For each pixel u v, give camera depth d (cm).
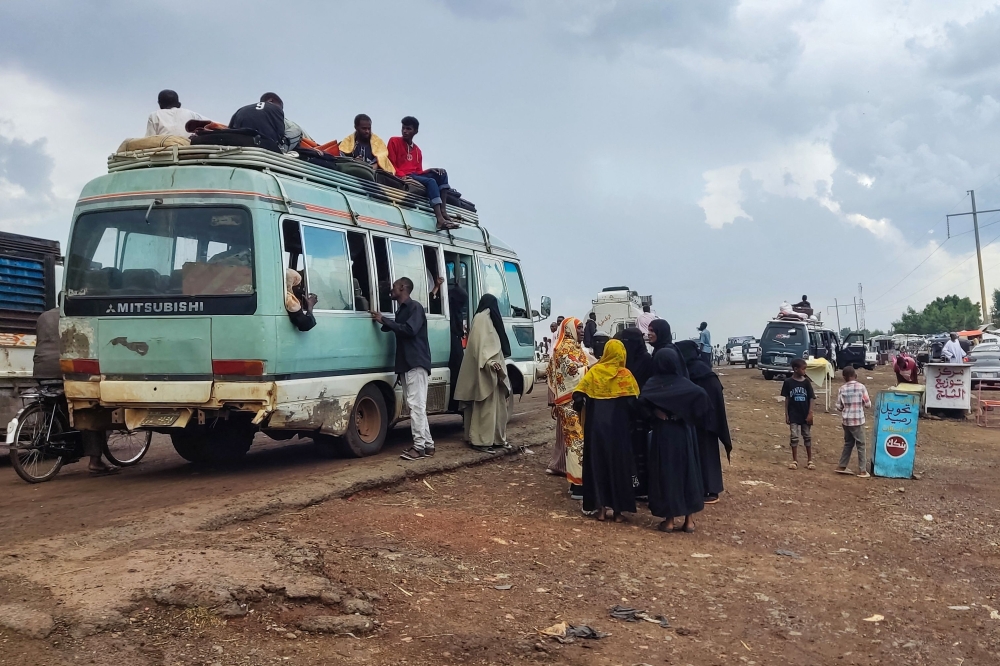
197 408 784
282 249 795
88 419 839
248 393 768
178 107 925
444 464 915
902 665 482
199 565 489
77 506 707
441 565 573
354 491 772
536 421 1394
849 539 781
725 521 820
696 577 616
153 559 501
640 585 584
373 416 960
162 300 786
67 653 391
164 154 820
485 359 988
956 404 2048
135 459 992
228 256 778
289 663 405
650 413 756
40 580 463
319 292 852
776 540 759
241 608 446
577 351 856
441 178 1149
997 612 584
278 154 840
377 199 996
